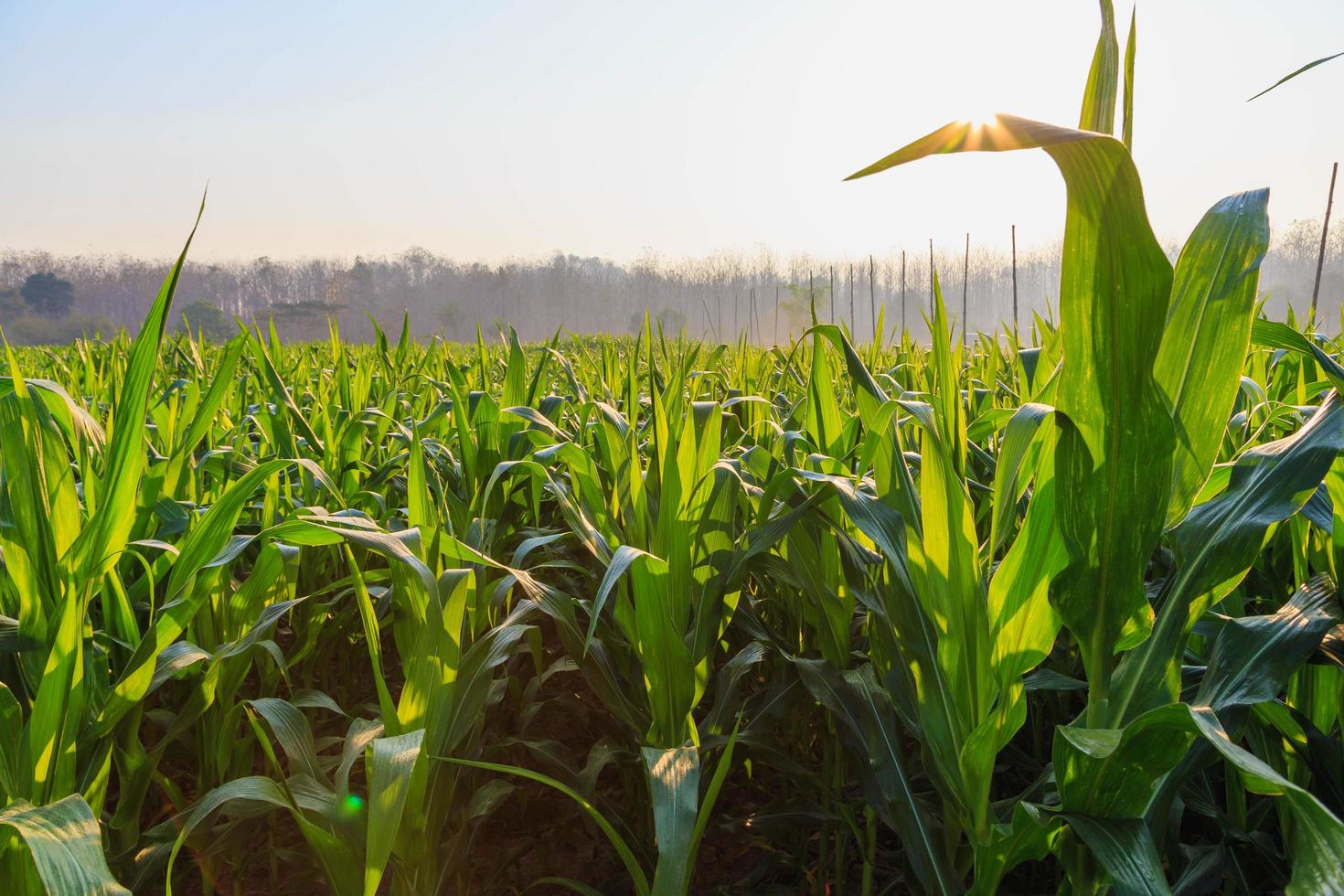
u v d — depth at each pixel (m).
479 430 2.65
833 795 1.79
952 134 0.80
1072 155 0.92
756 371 3.93
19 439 1.26
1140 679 1.12
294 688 2.52
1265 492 1.12
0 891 1.02
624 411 3.19
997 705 1.29
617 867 2.01
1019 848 1.15
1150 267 0.95
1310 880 0.72
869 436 1.58
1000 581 1.20
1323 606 1.16
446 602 1.36
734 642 2.29
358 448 2.82
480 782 1.92
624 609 1.56
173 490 1.82
